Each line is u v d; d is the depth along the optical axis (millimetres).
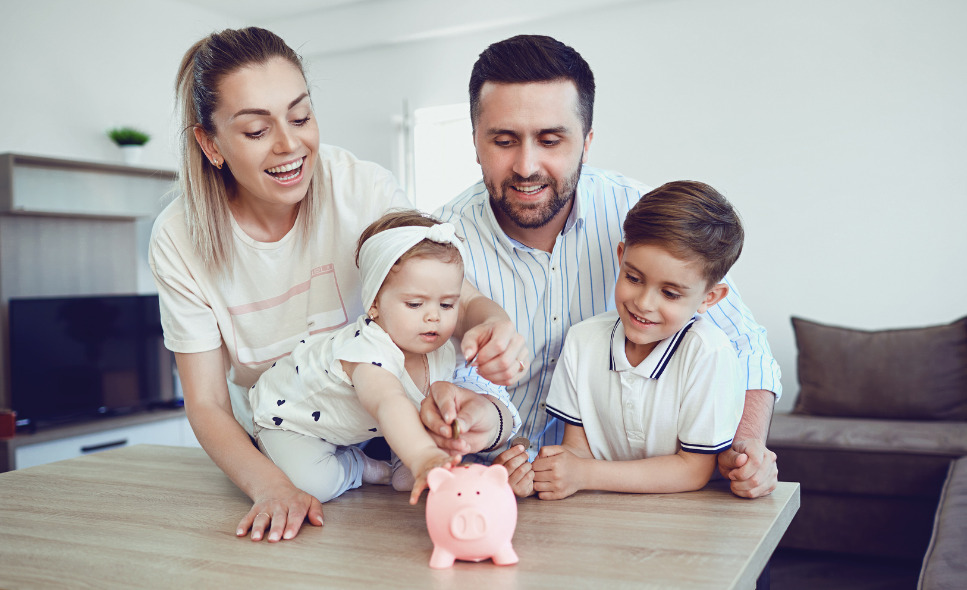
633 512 968
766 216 3805
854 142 3604
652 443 1125
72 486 1190
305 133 1080
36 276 3818
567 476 1033
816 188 3691
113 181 4164
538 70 1100
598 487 1057
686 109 3963
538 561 800
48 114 3973
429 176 4879
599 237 1370
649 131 4059
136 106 4434
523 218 1212
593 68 4188
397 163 4922
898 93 3508
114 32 4316
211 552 866
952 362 3119
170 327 1209
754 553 810
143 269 4414
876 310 3590
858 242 3615
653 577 745
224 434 1122
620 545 841
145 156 4480
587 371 1183
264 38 1062
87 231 4055
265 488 1016
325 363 1070
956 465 2508
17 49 3836
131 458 1386
